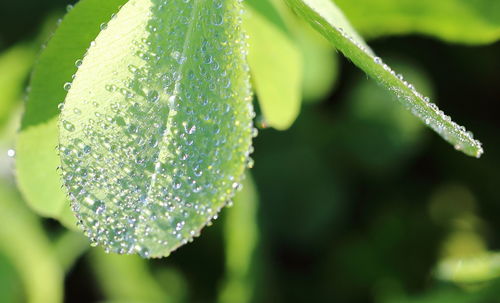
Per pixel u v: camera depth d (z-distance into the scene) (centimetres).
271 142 23
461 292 16
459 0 14
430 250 23
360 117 24
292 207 23
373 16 14
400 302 20
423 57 24
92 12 11
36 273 20
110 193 11
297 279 23
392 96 11
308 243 23
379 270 23
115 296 22
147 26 11
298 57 14
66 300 22
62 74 12
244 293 21
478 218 24
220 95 11
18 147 12
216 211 11
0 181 20
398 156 24
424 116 11
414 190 24
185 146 11
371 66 11
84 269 22
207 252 22
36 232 20
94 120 11
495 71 24
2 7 23
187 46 11
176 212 11
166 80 11
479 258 15
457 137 11
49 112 12
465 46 24
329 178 23
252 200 20
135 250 11
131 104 11
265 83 14
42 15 23
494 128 24
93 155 11
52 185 12
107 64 11
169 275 22
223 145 11
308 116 23
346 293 23
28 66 21
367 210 24
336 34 11
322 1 11
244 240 21
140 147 11
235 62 11
